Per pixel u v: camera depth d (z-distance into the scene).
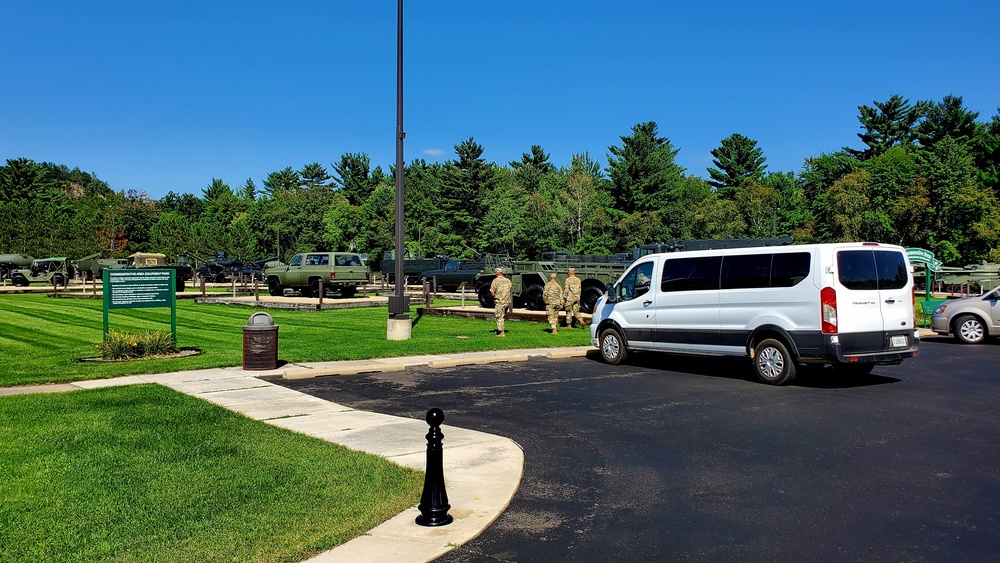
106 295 13.92
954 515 5.45
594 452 7.31
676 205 68.12
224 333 19.16
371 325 21.03
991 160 57.94
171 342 14.60
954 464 6.82
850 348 10.73
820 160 73.69
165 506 5.40
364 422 8.52
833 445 7.55
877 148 78.00
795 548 4.83
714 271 12.23
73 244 61.84
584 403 9.88
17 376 11.31
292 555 4.55
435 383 11.57
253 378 11.61
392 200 79.75
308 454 6.92
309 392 10.73
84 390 10.26
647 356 14.95
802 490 6.08
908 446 7.48
